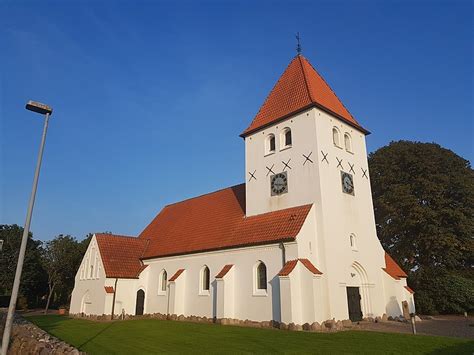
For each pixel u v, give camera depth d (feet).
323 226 83.87
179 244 117.08
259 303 83.87
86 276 129.90
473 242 131.64
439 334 69.67
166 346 57.16
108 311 114.52
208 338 64.59
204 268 103.65
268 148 103.86
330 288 80.23
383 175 150.41
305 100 96.32
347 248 88.53
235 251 93.86
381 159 152.97
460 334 69.56
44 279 189.67
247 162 107.14
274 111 104.37
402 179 145.89
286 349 51.78
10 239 184.75
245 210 106.11
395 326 81.35
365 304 90.17
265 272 85.66
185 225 127.54
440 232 129.70
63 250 171.12
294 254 79.87
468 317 113.91
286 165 95.50
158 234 139.03
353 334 64.34
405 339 57.72
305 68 106.42
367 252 94.27
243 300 87.92
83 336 70.18
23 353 51.67
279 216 91.40
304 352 49.47
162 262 120.98
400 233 141.79
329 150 92.79
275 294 81.15
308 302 74.74
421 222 132.16
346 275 86.12
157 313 116.88
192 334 70.33
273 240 83.41
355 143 103.60
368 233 96.99
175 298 106.52
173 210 148.05
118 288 119.24
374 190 154.30
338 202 90.27
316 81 105.60
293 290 75.56
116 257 126.52
